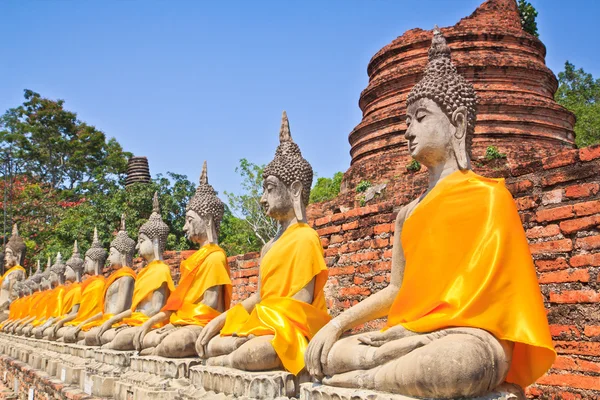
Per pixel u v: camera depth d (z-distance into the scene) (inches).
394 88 643.5
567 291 265.1
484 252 182.9
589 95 1349.7
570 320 262.2
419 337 181.2
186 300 358.0
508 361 176.2
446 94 208.4
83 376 442.3
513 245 184.1
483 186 194.4
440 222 195.2
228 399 256.1
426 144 208.2
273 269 273.1
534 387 265.3
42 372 568.4
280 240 280.1
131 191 1104.8
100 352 434.0
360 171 627.2
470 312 177.9
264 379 243.1
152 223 456.1
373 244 386.6
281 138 299.7
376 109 653.3
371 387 187.9
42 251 1358.3
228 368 272.5
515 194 295.0
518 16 687.7
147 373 348.8
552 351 176.6
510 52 633.0
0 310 1091.3
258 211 1074.7
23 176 1881.2
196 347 311.6
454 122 208.2
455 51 631.2
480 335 172.9
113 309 502.6
